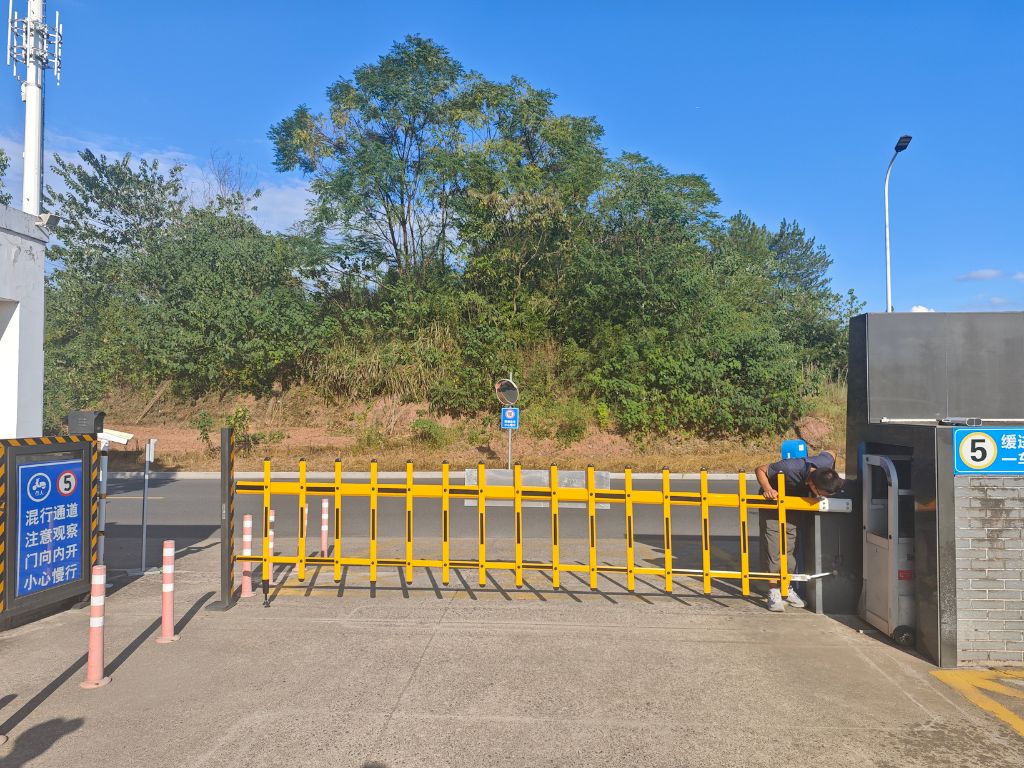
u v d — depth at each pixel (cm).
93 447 680
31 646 555
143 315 2689
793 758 383
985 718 433
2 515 585
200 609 650
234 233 3008
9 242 734
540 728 416
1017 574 519
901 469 621
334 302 2791
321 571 798
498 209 2597
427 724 420
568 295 2739
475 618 621
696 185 2945
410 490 680
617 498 678
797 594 668
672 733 411
